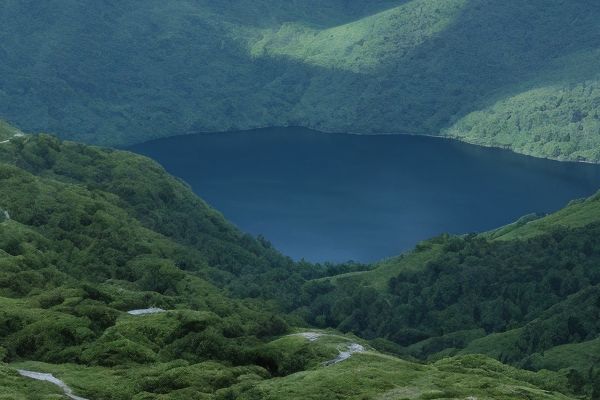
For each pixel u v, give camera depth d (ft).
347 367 475.72
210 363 475.31
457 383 448.24
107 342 495.00
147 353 490.49
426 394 416.05
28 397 385.91
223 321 555.69
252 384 441.68
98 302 586.45
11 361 470.39
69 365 468.34
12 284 625.41
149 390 433.07
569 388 591.78
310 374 458.09
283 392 425.28
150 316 553.64
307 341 530.68
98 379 442.91
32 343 495.82
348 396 418.31
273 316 631.56
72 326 510.17
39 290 616.39
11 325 515.09
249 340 532.73
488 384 451.12
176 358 498.69
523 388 451.94
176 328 526.16
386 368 479.41
